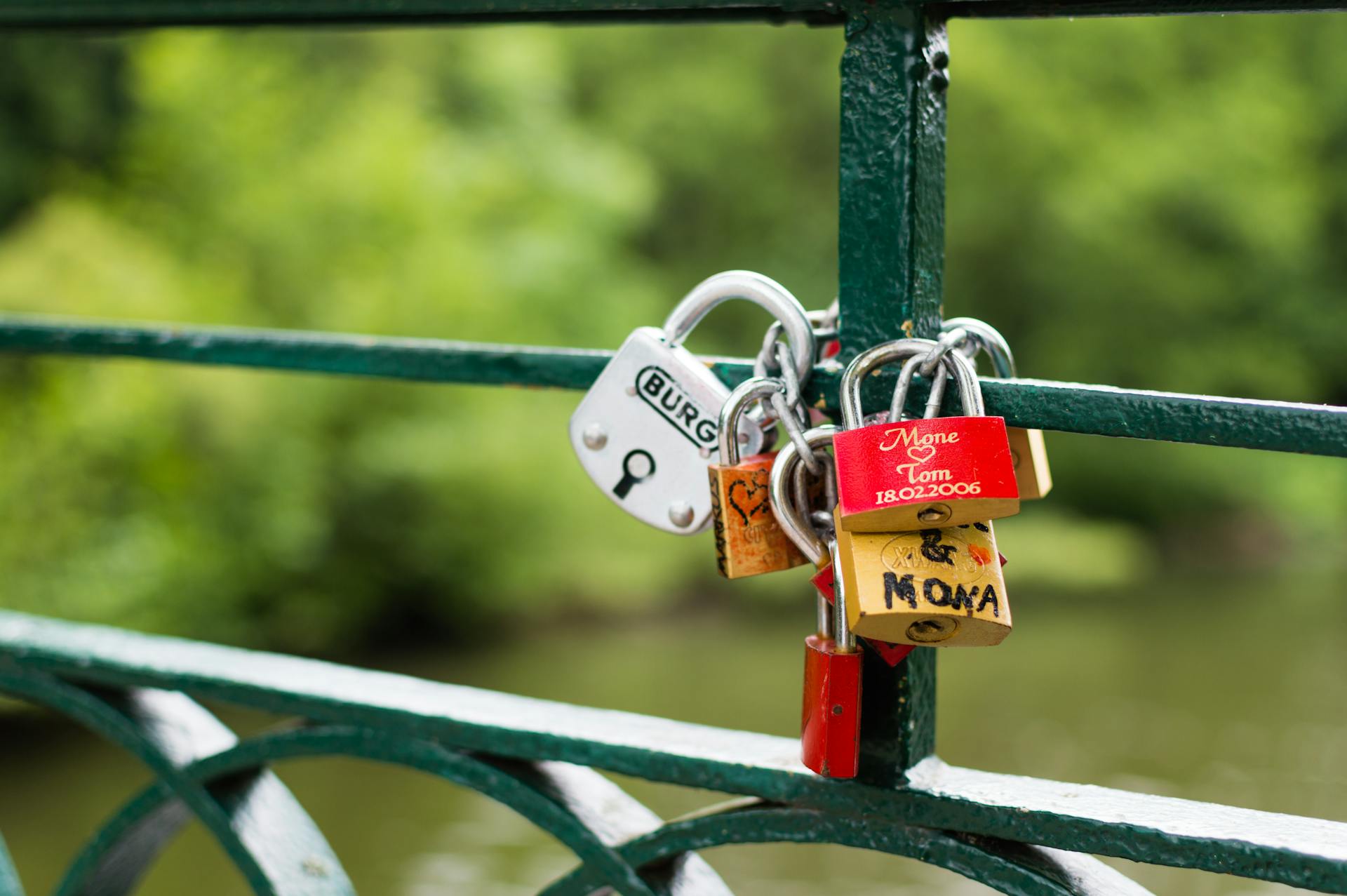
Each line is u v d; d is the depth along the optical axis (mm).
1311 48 19062
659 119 18422
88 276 11336
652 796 7902
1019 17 817
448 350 976
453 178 13883
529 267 13820
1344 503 18500
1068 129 18141
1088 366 18641
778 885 6750
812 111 18797
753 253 18875
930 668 855
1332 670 10820
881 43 791
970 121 18000
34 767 8750
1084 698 10164
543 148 14914
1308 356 18766
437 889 6707
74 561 10336
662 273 18328
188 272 12391
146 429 10727
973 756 8805
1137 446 18094
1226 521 18078
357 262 12883
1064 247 18203
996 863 792
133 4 1140
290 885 1036
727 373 858
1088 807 774
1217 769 8305
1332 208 19219
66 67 13633
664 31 18500
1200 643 12031
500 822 7586
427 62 14797
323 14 1056
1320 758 8500
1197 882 6152
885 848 827
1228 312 18625
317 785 8180
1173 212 18312
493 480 12383
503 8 968
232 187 12867
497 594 12656
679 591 13695
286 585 11781
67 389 10633
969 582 738
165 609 10773
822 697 783
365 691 997
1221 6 761
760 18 924
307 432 11758
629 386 865
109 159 13859
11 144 13367
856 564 740
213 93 12977
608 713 948
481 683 11406
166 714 1120
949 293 18734
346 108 13836
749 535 819
